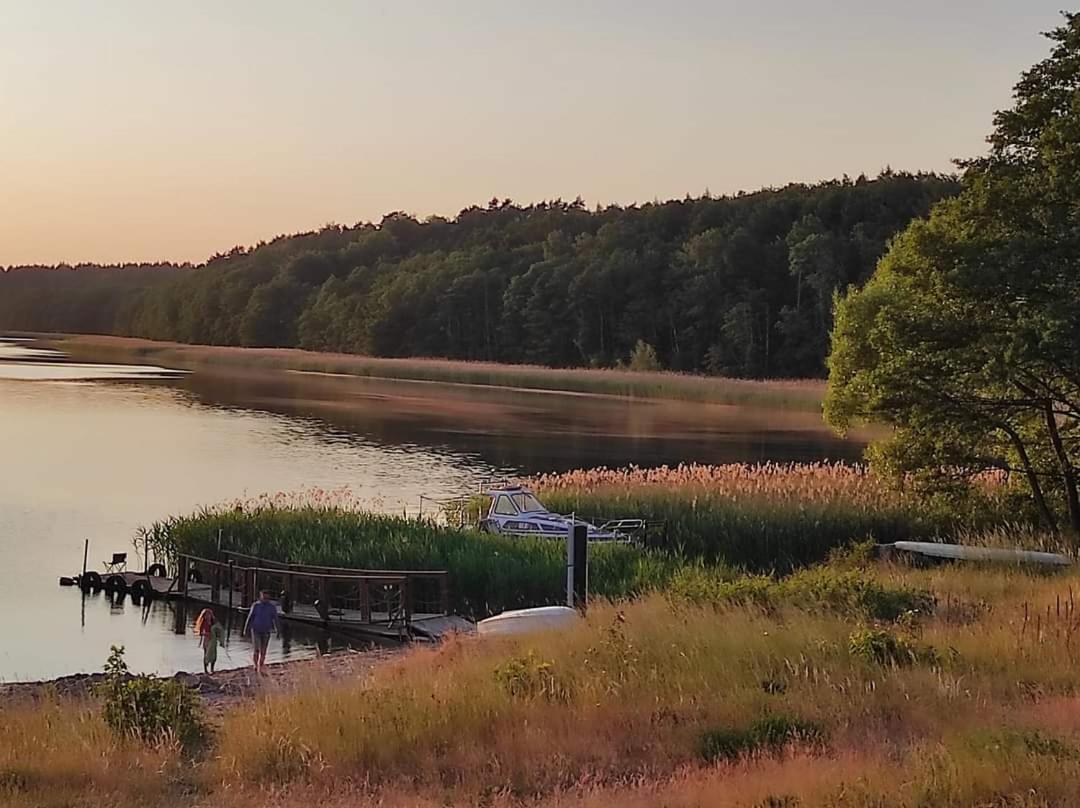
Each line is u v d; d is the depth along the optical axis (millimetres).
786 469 37375
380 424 66562
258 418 68938
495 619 18922
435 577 23797
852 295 28422
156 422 65375
